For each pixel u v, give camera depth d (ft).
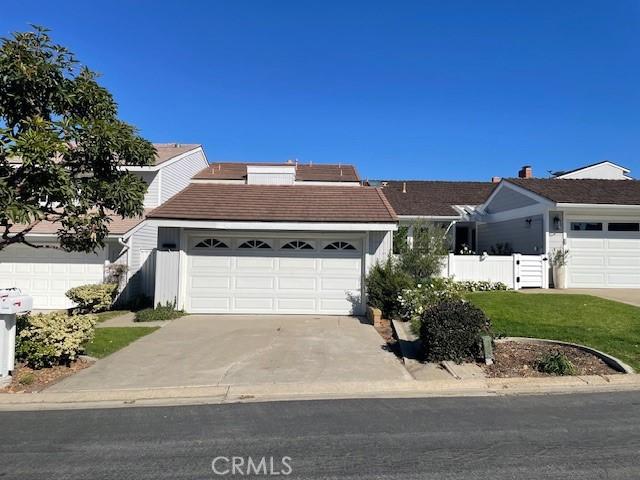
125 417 19.21
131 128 26.48
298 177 87.15
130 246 54.60
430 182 103.65
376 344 32.32
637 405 20.52
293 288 45.50
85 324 27.66
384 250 45.42
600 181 68.08
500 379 24.21
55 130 24.06
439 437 16.71
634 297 48.91
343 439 16.56
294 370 26.07
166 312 42.78
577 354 27.86
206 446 16.02
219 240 45.65
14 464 14.64
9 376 23.59
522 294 49.08
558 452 15.31
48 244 53.42
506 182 70.33
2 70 22.81
